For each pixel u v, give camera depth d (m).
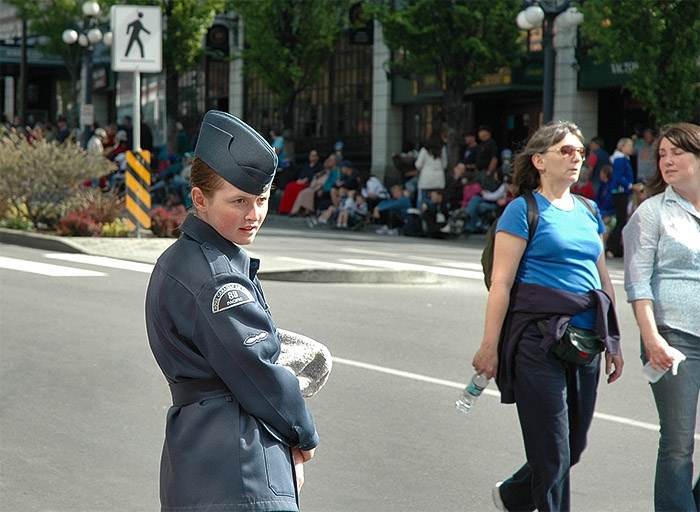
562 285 5.59
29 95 63.50
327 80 43.28
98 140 34.50
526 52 32.59
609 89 31.84
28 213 22.72
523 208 5.67
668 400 5.73
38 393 8.93
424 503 6.48
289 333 3.76
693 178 5.85
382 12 30.06
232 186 3.43
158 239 21.00
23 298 13.84
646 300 5.76
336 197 30.02
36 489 6.55
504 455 7.52
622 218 22.23
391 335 12.05
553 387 5.52
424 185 27.41
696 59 23.64
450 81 30.75
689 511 5.72
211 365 3.40
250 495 3.37
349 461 7.29
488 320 5.62
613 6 23.59
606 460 7.48
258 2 37.28
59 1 45.47
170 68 42.34
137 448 7.46
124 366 10.04
